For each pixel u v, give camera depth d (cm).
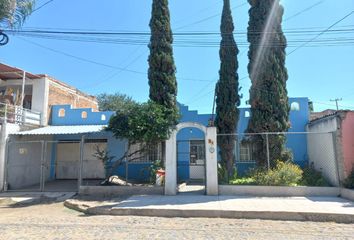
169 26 1688
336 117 1313
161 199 1177
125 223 866
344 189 1202
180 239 687
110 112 1948
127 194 1342
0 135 1600
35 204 1238
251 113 1495
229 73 1559
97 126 1852
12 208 1170
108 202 1171
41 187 1534
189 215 974
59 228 801
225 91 1545
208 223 866
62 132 1633
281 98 1455
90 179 1956
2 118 1611
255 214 943
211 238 695
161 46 1652
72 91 2328
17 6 673
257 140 1448
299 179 1327
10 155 1631
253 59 1506
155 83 1619
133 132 1331
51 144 2005
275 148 1417
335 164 1302
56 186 1684
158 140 1355
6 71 1817
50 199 1325
